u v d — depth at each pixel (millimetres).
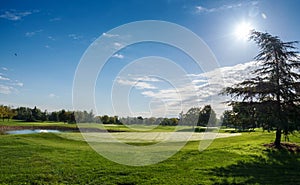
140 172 12164
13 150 16797
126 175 11680
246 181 11008
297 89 18859
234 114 20922
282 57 19781
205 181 10891
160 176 11578
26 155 15500
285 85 19047
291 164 14641
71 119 56281
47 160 14320
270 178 11594
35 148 17828
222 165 13977
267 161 15242
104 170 12375
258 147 19453
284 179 11461
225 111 21672
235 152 17828
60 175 11570
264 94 19625
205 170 12820
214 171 12625
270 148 18953
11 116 71562
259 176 11906
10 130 38781
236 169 13141
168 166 13469
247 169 13211
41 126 46625
